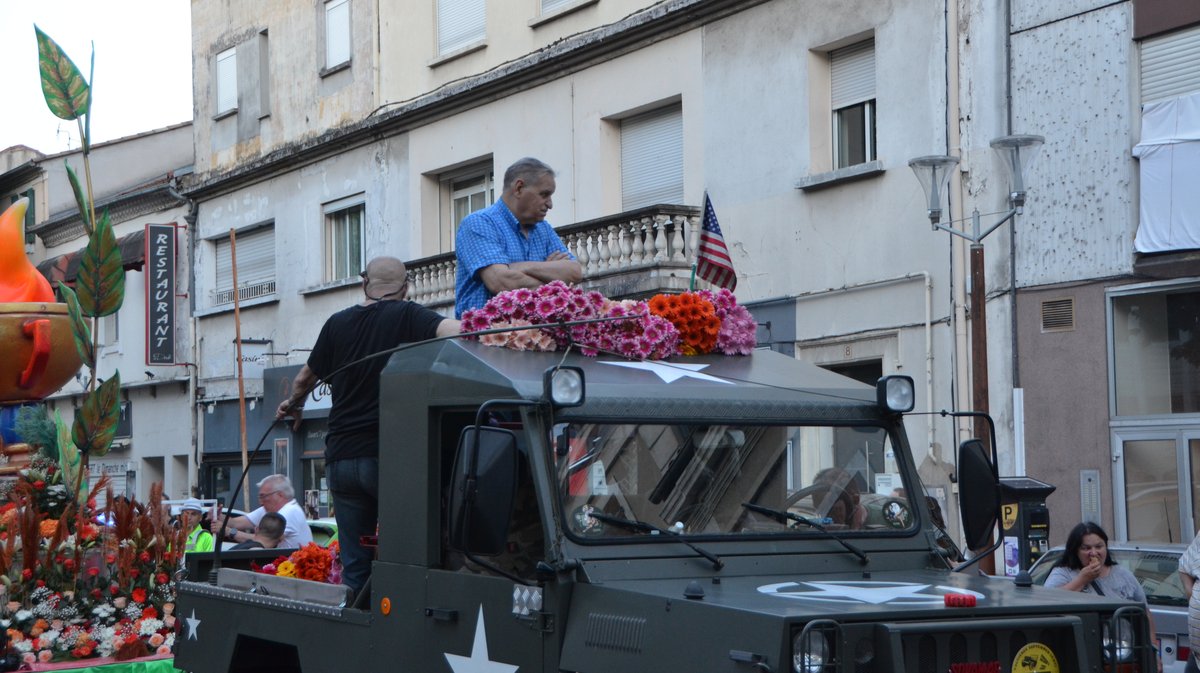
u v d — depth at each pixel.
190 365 30.27
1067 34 14.63
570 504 5.10
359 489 6.39
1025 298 14.93
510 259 6.66
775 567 5.31
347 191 26.19
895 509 5.73
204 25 30.27
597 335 5.84
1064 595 5.00
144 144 37.56
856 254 16.66
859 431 5.76
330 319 6.64
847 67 17.23
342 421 6.45
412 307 6.47
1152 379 13.98
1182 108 13.69
